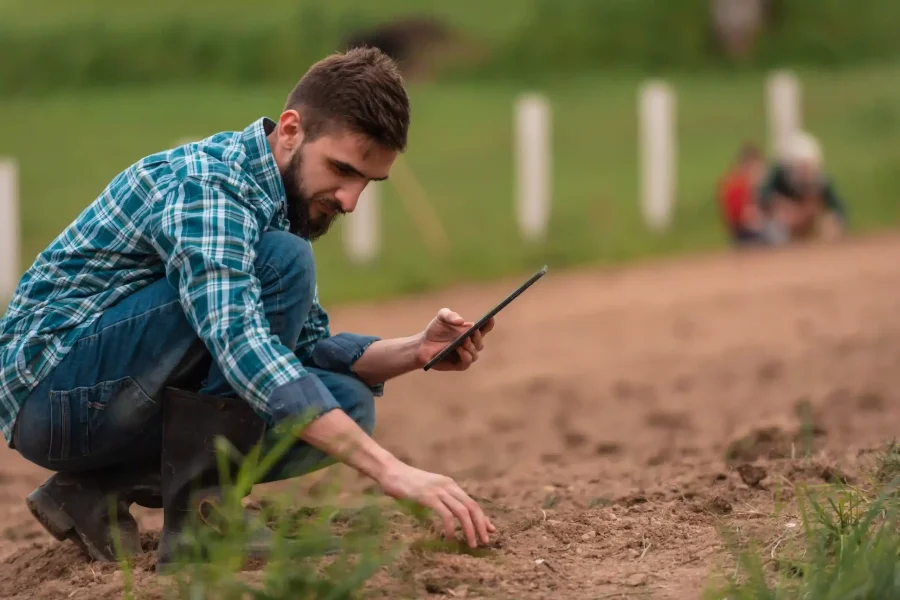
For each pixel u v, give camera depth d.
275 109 33.31
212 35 39.25
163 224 5.30
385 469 5.02
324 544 5.00
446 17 41.91
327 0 42.38
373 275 20.55
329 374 5.88
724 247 23.97
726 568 5.30
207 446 5.46
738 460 7.76
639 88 38.09
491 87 38.06
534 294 19.48
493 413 12.11
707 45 42.84
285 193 5.59
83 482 5.93
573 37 41.53
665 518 6.11
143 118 32.06
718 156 31.06
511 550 5.66
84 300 5.57
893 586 4.54
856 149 32.59
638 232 24.47
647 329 16.45
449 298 19.28
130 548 5.95
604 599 5.00
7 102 34.41
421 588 5.12
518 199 26.05
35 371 5.54
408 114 5.53
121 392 5.49
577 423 11.46
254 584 5.04
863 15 45.03
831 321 16.25
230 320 5.11
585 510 6.50
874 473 6.37
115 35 38.97
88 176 25.97
